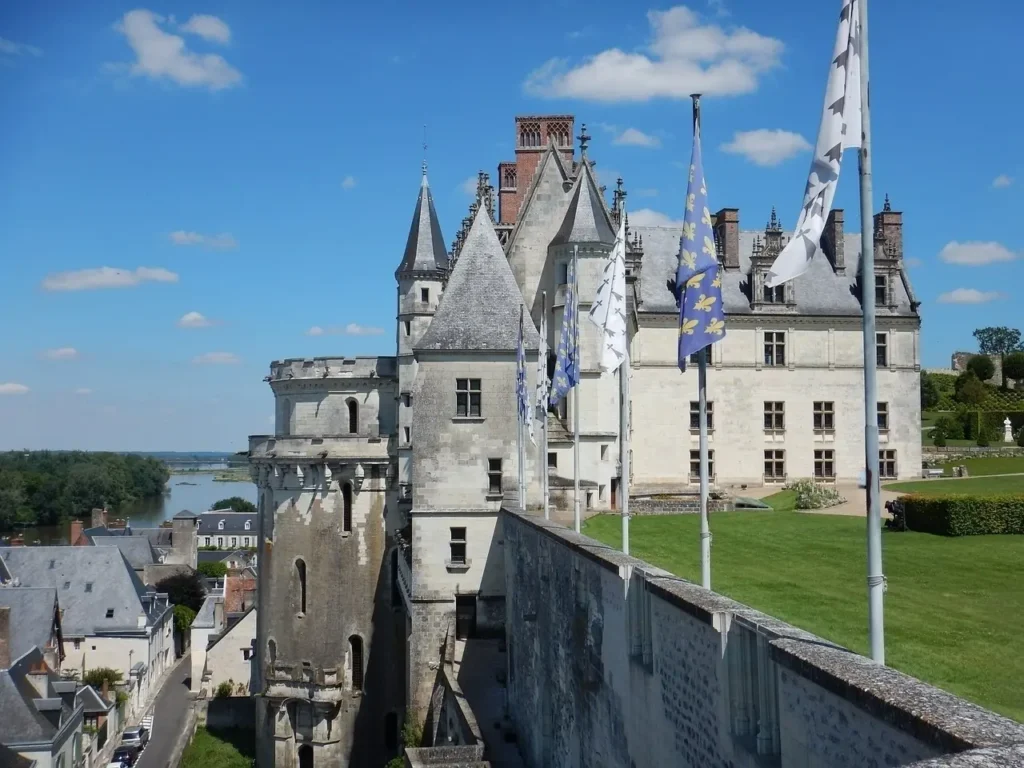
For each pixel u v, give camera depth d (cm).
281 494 6391
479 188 5603
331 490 6241
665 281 7862
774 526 4747
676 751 1792
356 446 6216
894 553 3550
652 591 1930
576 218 5503
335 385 6838
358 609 6197
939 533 3947
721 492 7000
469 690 4141
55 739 6353
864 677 1152
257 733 6700
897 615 2469
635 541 4319
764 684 1440
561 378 3541
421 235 6669
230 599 12400
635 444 7650
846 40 1391
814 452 7788
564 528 3106
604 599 2292
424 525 4750
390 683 6159
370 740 6128
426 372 4806
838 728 1174
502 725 3731
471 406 4816
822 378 7812
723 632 1558
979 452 8294
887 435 7769
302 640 6222
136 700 9444
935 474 7619
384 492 6241
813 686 1241
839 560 3534
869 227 1342
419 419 4791
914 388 7831
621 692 2152
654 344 7712
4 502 19750
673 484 7644
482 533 4750
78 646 9931
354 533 6225
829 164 1412
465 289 4950
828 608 2612
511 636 3956
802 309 7806
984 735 913
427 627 4706
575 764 2625
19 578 10444
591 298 5441
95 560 10756
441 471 4772
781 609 2620
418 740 4625
